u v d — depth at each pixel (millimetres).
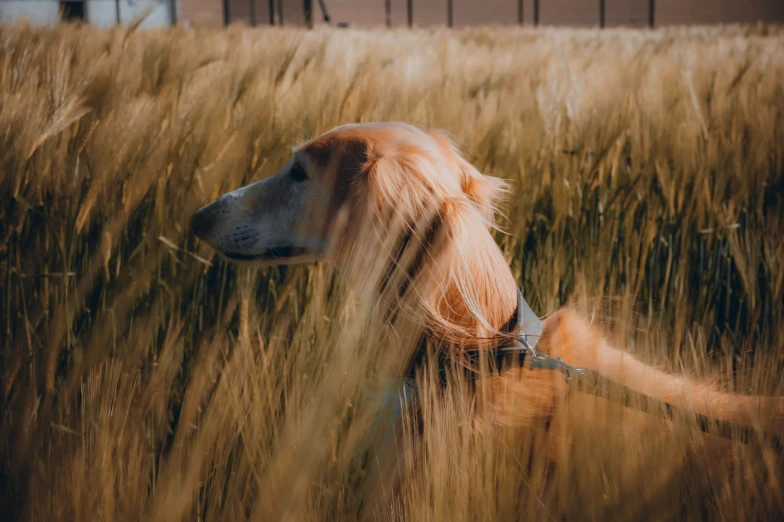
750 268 3594
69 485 1987
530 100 4902
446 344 2156
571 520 1777
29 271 2977
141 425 2314
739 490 1775
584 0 38281
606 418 1881
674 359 2518
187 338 3057
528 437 1995
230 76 4914
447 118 4504
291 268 3090
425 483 1856
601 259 3611
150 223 3238
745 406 2096
